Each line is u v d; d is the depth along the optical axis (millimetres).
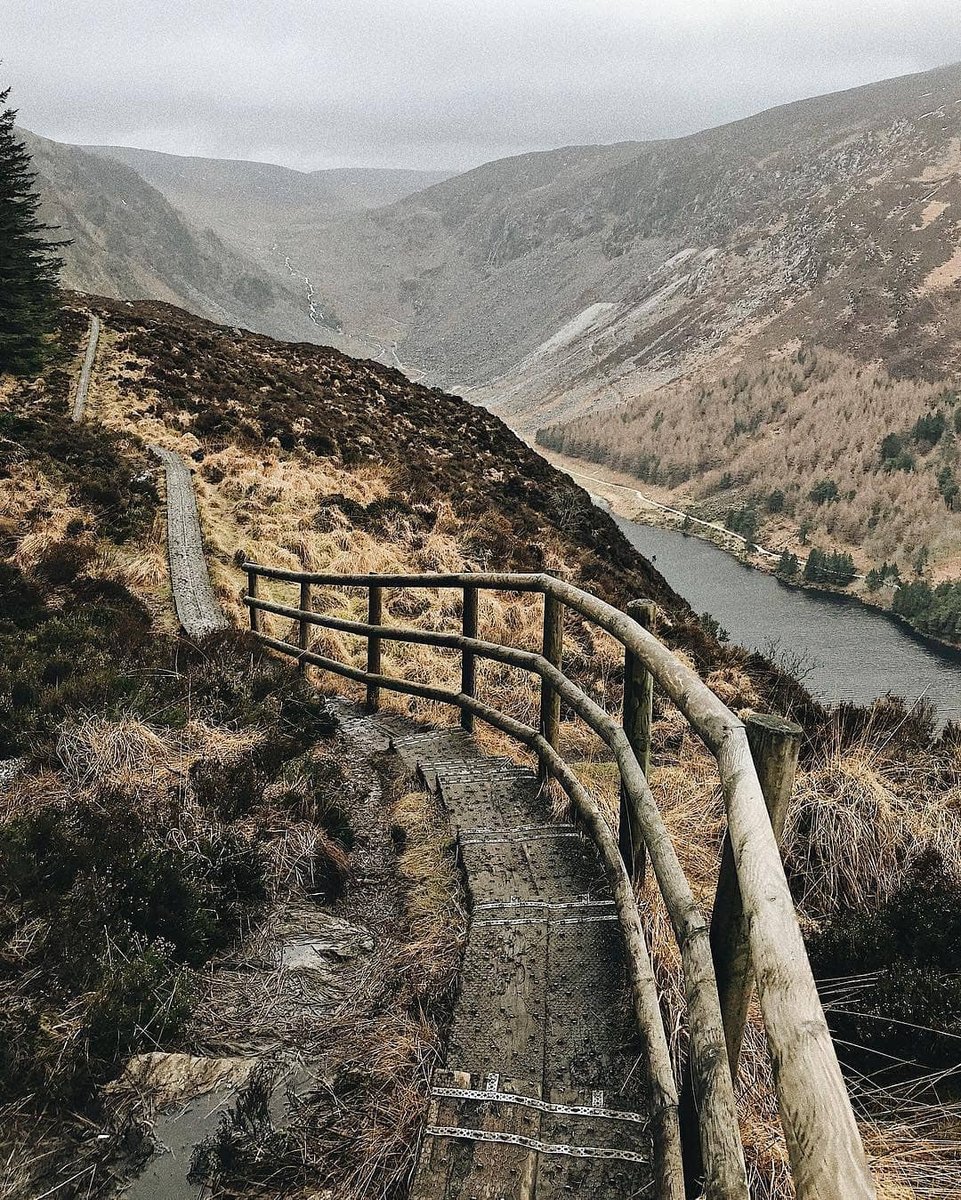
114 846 3186
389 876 3432
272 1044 2389
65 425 15117
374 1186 1854
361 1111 2080
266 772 4227
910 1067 2293
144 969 2520
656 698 7605
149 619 8234
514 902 2723
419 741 4906
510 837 3193
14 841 3115
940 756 4770
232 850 3354
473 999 2262
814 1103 881
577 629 10867
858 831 3418
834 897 3277
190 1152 1963
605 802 3877
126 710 4586
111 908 2818
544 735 3742
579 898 2723
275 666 6434
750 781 1357
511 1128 1838
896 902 3045
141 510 11828
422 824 3629
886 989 2512
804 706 7914
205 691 5332
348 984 2695
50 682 5262
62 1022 2328
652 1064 1810
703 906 2943
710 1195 1210
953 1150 1900
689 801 3975
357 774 4668
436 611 10688
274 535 12688
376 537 14016
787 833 3480
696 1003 1479
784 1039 946
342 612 10375
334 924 3074
